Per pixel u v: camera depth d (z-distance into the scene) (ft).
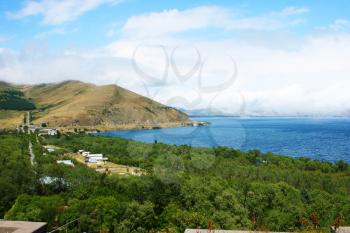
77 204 180.96
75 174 263.08
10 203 216.33
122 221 174.81
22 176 245.45
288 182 268.82
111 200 183.42
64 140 580.30
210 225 68.28
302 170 323.78
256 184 218.18
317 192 213.66
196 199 196.44
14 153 379.76
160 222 182.39
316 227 74.59
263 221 180.14
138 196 216.33
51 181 249.75
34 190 239.91
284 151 568.82
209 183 220.43
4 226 67.10
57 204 185.37
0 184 220.64
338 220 67.97
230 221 170.09
